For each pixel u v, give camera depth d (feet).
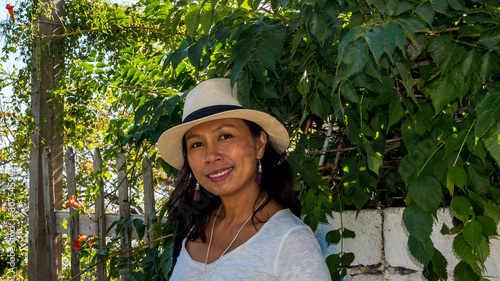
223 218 5.53
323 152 7.86
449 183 5.38
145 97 9.20
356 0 5.35
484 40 5.20
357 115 6.52
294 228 4.79
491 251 6.53
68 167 14.42
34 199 15.87
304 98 6.05
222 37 6.07
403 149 6.93
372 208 8.25
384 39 4.29
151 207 11.69
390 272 7.43
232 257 4.86
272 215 5.16
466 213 5.26
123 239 12.34
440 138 5.99
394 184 7.78
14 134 17.46
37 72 15.80
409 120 6.28
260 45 5.82
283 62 6.81
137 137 8.99
